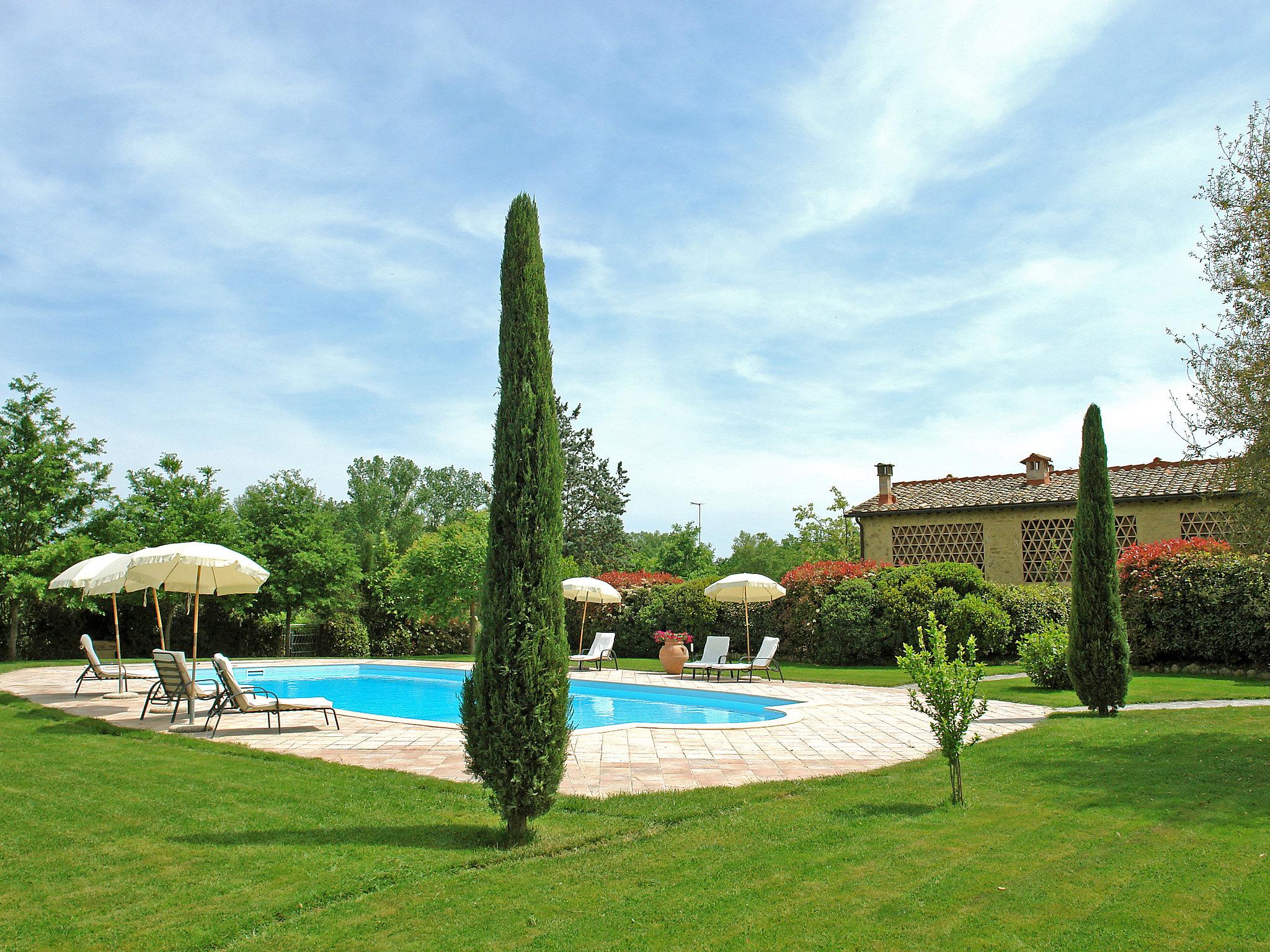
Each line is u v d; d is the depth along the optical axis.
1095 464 12.10
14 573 22.06
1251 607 16.83
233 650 27.98
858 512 28.28
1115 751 8.70
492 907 4.50
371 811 6.61
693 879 4.92
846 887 4.73
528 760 5.75
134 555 12.45
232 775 7.98
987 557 25.72
